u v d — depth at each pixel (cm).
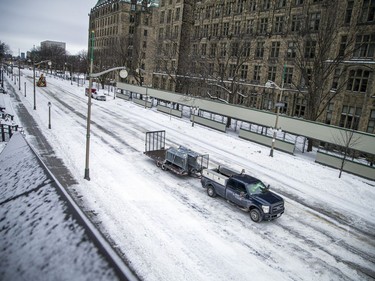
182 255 1208
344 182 2234
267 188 1689
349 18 3328
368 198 1984
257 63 4797
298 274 1162
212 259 1204
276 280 1117
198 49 5972
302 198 1920
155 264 1134
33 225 433
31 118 3634
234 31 5244
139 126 3722
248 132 3400
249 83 4888
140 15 8919
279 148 3069
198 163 2166
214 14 5666
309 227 1548
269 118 3216
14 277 343
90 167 2131
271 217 1536
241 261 1209
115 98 6431
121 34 9275
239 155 2789
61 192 504
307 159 2836
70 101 5456
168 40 6650
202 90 5047
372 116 3145
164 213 1552
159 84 7050
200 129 3803
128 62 7894
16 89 6488
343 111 3394
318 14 3922
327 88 3444
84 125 3500
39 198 509
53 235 393
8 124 2816
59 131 3097
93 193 1714
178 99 4606
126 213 1512
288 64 4297
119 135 3164
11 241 418
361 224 1625
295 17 4253
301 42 3828
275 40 4509
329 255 1306
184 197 1777
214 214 1595
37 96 5716
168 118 4434
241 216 1599
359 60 3197
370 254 1339
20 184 611
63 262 340
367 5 3166
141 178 2017
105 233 1308
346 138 2469
